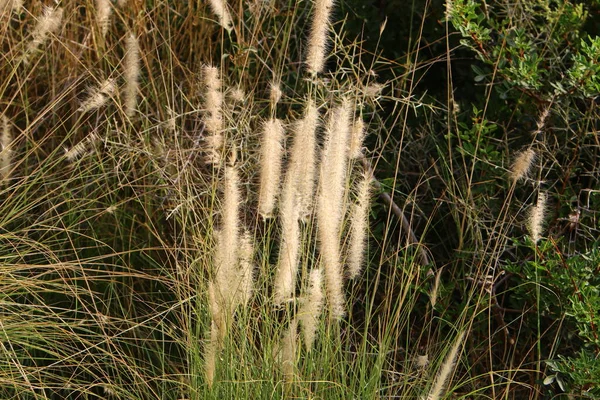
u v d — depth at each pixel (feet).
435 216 21.54
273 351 16.08
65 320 20.52
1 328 17.79
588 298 17.78
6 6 21.70
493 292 19.76
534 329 19.77
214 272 16.26
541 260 18.38
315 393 15.83
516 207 20.44
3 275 18.65
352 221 16.56
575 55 20.65
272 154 16.16
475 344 19.92
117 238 21.50
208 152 21.33
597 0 21.12
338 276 15.93
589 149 20.58
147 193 21.06
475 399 18.42
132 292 19.99
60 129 23.18
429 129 21.83
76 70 23.12
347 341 16.78
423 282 19.30
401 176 21.98
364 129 21.47
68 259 21.48
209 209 19.69
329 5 17.22
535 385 19.33
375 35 23.36
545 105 20.33
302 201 16.35
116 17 23.91
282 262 15.84
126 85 20.65
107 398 18.89
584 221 20.08
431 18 22.88
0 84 23.40
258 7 22.02
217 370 15.85
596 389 17.61
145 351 20.10
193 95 22.50
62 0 23.68
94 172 22.04
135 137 22.20
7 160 20.45
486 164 20.30
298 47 23.32
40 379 18.15
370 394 16.20
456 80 23.15
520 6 20.92
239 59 22.15
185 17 23.80
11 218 20.25
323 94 21.52
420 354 19.42
